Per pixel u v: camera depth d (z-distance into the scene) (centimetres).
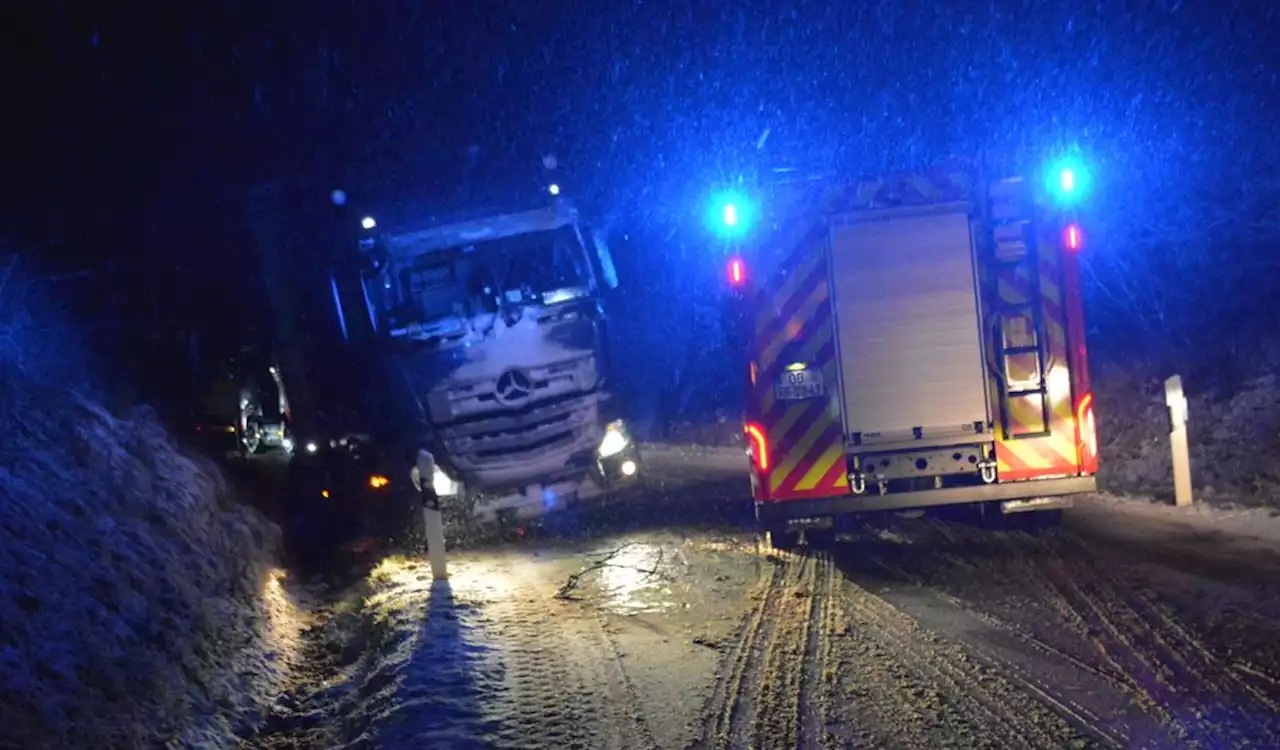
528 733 691
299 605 1154
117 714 666
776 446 1108
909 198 1098
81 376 1305
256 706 816
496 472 1435
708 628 913
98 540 848
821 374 1102
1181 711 657
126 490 974
